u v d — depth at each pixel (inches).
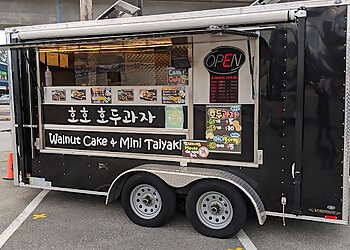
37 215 171.6
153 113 159.3
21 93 182.4
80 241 143.2
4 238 146.3
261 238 144.9
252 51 137.6
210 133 149.9
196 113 151.6
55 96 177.8
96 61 172.1
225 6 469.1
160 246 138.6
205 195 146.3
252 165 142.7
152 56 159.2
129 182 157.4
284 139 136.7
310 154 132.2
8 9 462.3
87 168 173.5
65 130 177.5
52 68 178.4
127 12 195.9
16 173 189.0
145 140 161.9
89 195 201.6
